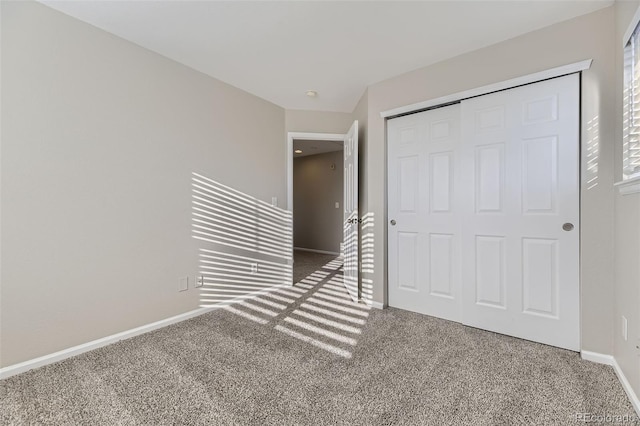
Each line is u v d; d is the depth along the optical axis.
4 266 1.70
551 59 2.00
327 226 6.45
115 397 1.52
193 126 2.68
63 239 1.92
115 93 2.15
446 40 2.20
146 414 1.39
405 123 2.79
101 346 2.08
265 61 2.53
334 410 1.42
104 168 2.10
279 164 3.61
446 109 2.55
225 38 2.19
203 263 2.79
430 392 1.55
